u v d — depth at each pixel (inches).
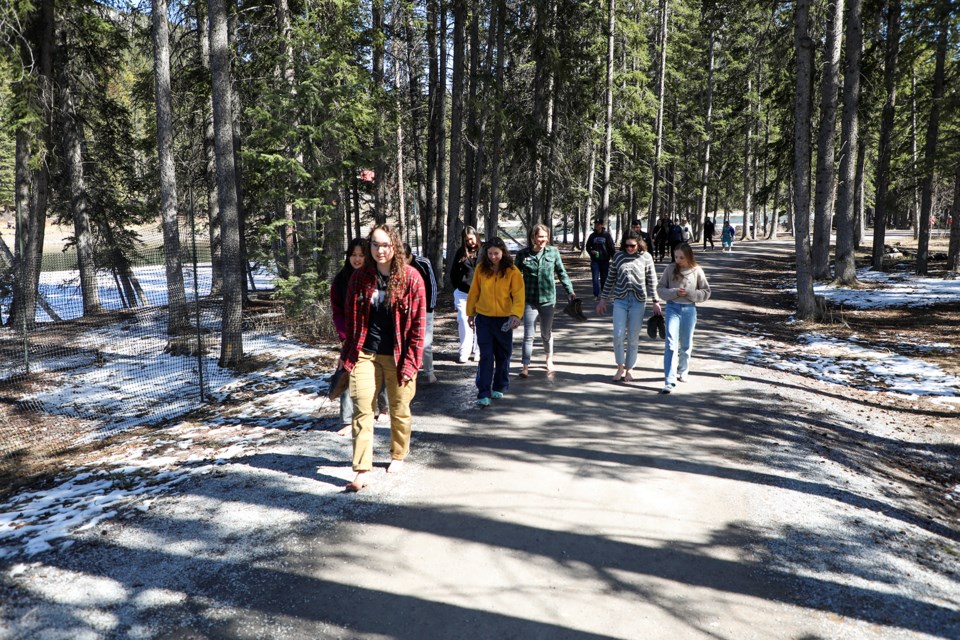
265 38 611.5
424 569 145.0
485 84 738.8
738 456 218.1
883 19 816.3
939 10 686.5
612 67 1070.4
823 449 231.1
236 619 127.4
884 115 857.5
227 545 157.5
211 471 210.5
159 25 453.7
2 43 535.5
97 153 771.4
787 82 832.3
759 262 1066.1
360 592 136.2
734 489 190.7
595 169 1085.8
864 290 695.7
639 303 305.7
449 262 709.3
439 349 404.5
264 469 208.5
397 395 199.0
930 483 215.8
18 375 438.9
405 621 126.3
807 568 147.4
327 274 495.5
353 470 193.0
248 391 346.9
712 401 283.6
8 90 579.8
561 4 832.3
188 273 674.2
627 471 203.0
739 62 1422.2
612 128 1115.3
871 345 430.9
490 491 187.5
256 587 138.6
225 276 412.8
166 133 467.8
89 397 377.4
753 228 1868.8
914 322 512.4
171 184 470.3
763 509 177.6
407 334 195.9
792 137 834.2
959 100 740.7
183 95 661.3
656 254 1125.1
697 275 300.2
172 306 483.8
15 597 136.2
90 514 181.0
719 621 126.8
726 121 1584.6
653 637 121.5
